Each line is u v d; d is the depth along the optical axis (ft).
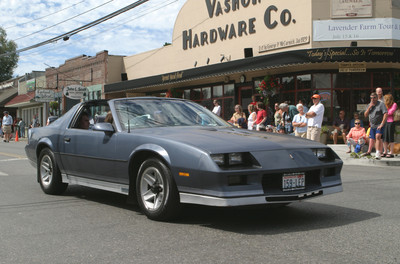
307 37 51.62
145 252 11.04
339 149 44.52
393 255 10.52
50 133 20.21
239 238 12.19
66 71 109.70
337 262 10.03
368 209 16.28
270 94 57.67
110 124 16.01
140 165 15.38
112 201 18.60
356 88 53.16
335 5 50.65
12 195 20.35
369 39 50.26
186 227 13.52
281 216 15.08
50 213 16.17
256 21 58.49
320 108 33.71
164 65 78.79
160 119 16.90
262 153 12.93
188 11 71.15
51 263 10.38
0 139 98.84
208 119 17.88
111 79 92.32
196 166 12.67
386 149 36.76
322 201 18.01
